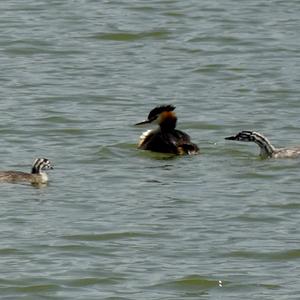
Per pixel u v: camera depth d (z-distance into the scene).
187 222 21.91
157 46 37.41
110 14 40.72
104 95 32.00
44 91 32.25
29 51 36.50
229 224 21.84
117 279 19.45
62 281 19.34
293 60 35.91
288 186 24.06
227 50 36.94
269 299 18.84
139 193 23.44
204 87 33.16
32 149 26.69
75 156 26.08
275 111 30.70
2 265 19.88
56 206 22.53
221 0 42.88
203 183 24.17
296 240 21.14
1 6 41.53
